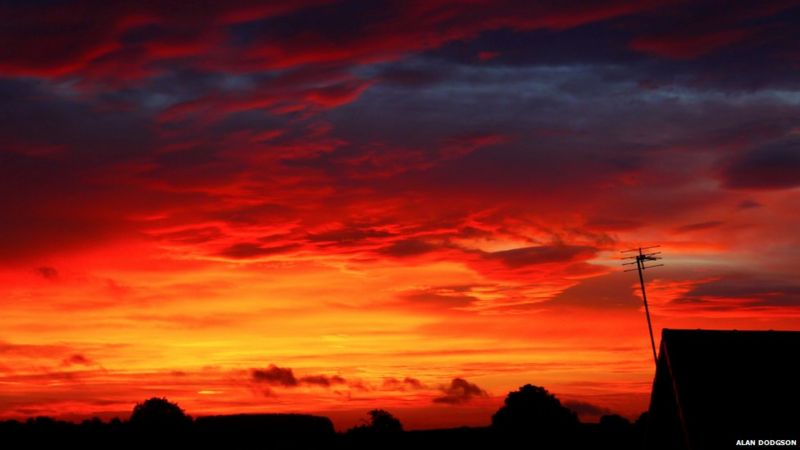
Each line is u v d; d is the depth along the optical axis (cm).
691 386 1883
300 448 5775
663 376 2048
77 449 5578
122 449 5659
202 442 5878
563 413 5650
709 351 1977
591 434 5534
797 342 2003
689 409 1838
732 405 1827
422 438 6038
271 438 5956
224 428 6059
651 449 2095
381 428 6056
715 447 1770
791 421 1789
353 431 6116
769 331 2056
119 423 5881
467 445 5747
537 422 5606
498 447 5612
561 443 5475
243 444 5828
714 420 1805
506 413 5750
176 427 5928
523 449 5509
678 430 2005
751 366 1917
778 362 1928
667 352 1997
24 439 5588
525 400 5719
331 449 5869
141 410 5941
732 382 1880
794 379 1877
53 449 5538
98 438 5744
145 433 5822
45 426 5741
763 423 1791
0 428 5647
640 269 3944
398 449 5869
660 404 2066
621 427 5541
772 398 1834
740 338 2020
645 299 3875
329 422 6219
